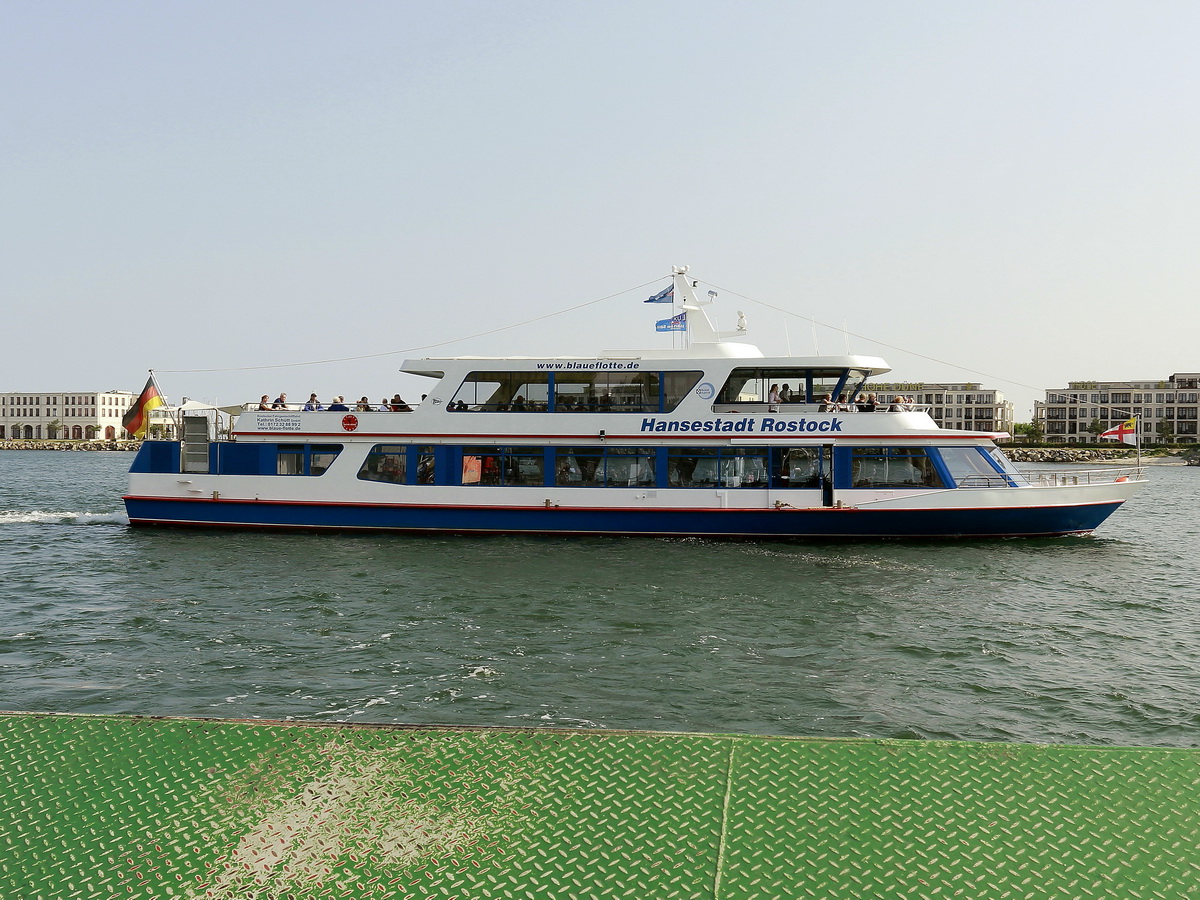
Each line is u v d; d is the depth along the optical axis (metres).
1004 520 30.64
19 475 88.94
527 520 31.75
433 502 31.97
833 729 12.57
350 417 32.34
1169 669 15.93
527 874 4.12
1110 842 4.23
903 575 24.86
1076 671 15.73
